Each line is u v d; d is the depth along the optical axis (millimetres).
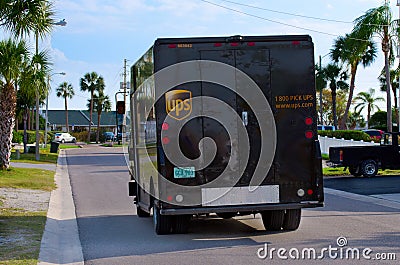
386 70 35219
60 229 12008
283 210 10602
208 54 9742
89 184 22609
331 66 53812
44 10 14477
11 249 9242
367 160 23438
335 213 13203
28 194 17891
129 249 9547
